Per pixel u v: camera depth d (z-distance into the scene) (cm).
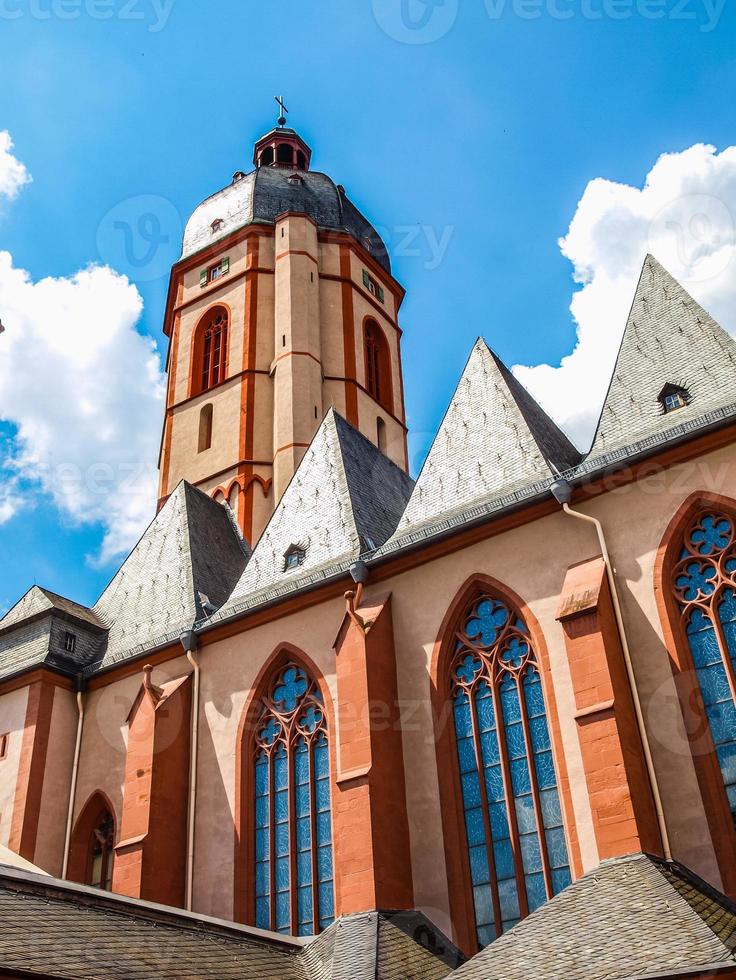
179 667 3222
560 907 1942
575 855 2233
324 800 2728
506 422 3105
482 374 3344
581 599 2353
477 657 2625
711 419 2453
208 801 2922
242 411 4988
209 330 5509
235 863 2767
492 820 2425
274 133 6619
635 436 2706
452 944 2305
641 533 2458
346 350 5288
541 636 2505
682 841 2106
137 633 3541
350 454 3600
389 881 2361
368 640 2659
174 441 5169
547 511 2639
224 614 3231
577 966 1720
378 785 2466
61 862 3109
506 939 1909
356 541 3134
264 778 2877
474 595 2702
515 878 2333
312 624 2977
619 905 1869
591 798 2112
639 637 2353
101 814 3195
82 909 1997
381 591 2872
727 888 2020
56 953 1730
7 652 3581
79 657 3534
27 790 3130
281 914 2658
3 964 1597
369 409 5269
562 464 3044
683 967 1608
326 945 2277
